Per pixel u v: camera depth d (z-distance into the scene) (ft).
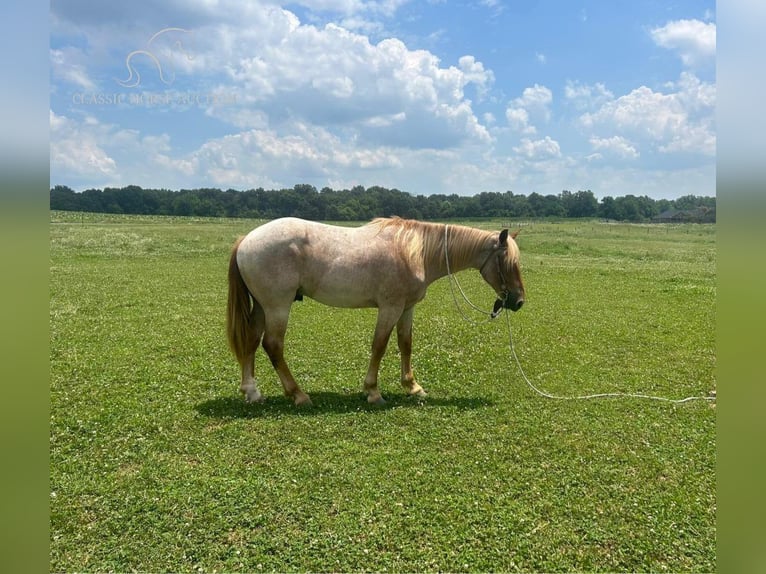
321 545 12.27
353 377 24.79
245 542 12.33
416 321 36.88
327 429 18.37
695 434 18.48
